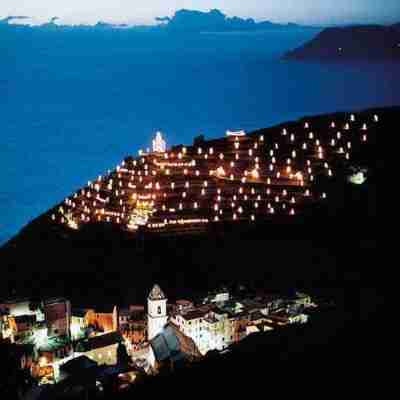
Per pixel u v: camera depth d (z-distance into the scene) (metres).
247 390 35.94
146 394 42.44
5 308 78.50
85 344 70.00
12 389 61.38
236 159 169.25
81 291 107.44
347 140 176.00
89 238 140.25
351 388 31.94
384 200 135.25
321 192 145.50
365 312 45.22
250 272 110.56
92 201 159.88
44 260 131.00
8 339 71.44
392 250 108.44
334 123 193.62
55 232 149.88
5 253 141.00
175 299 97.94
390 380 31.62
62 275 119.62
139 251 128.38
